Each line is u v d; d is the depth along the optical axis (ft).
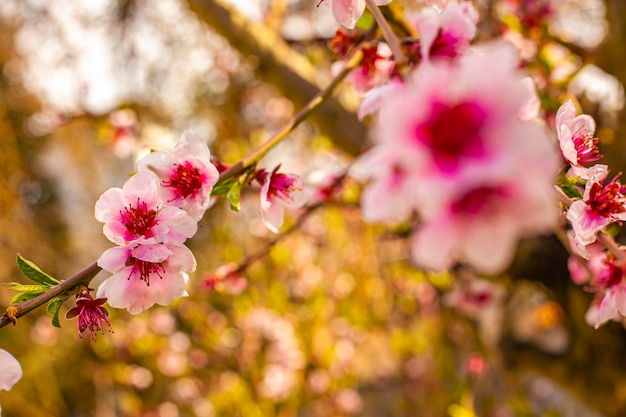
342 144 2.28
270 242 1.85
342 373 4.03
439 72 0.91
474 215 0.91
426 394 4.11
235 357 3.84
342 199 2.03
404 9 1.47
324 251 3.89
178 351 3.91
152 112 3.42
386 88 1.17
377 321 3.73
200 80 3.51
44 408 4.74
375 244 3.43
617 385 2.38
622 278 1.28
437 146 0.90
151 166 1.25
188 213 1.25
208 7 2.23
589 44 2.35
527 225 0.89
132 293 1.22
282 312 3.55
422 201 0.89
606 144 2.04
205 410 4.21
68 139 4.26
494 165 0.85
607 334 2.32
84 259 5.51
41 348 4.42
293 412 3.86
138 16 3.24
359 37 1.44
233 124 3.56
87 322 1.22
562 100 1.80
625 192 1.28
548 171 0.86
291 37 2.55
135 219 1.23
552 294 2.29
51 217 5.70
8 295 4.67
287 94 2.29
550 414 2.95
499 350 3.04
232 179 1.28
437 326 3.60
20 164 5.21
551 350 2.82
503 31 2.17
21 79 4.45
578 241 1.21
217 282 1.80
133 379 4.06
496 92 0.89
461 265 2.74
